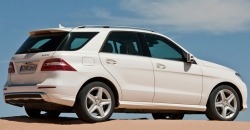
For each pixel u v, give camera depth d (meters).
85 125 10.77
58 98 10.91
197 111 13.17
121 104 11.70
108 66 11.56
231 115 13.41
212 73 13.23
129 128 10.34
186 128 10.52
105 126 10.61
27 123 11.13
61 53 11.13
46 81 11.05
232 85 13.59
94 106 11.33
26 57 11.65
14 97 11.70
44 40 11.72
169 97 12.42
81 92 11.17
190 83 12.80
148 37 12.52
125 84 11.76
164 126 10.66
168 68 12.48
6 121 11.41
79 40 11.48
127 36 12.17
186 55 12.91
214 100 13.17
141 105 12.00
